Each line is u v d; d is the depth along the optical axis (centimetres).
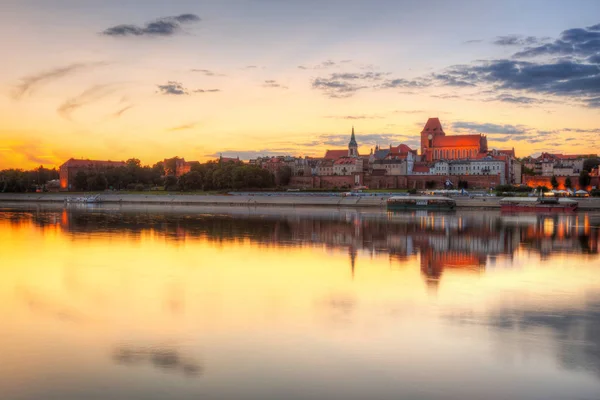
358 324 4878
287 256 9000
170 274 7344
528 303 5659
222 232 12862
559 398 3438
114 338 4488
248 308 5462
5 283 6719
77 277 7125
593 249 9788
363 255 9094
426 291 6247
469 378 3706
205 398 3419
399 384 3609
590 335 4575
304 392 3494
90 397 3438
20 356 4084
